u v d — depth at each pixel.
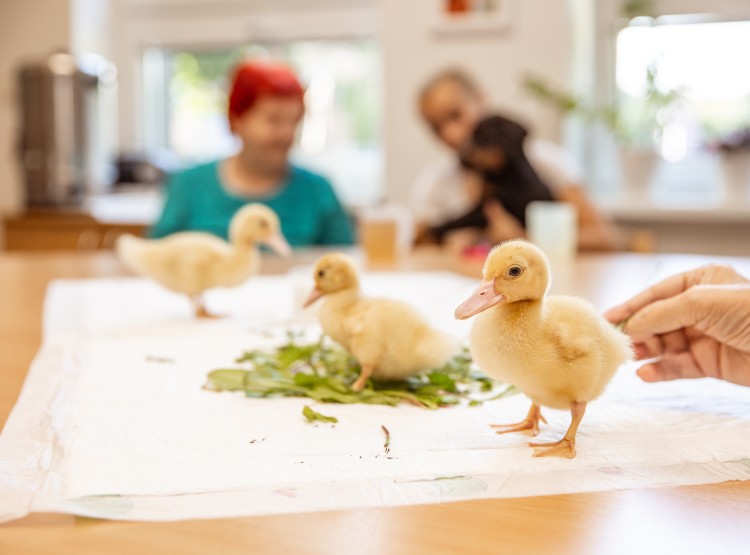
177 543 0.41
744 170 2.74
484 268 0.57
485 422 0.63
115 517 0.44
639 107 3.11
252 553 0.40
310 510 0.46
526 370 0.55
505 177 2.22
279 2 3.50
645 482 0.50
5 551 0.40
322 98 3.59
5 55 3.50
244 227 1.11
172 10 3.65
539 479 0.51
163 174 3.50
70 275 1.57
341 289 0.75
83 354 0.89
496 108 3.05
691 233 2.86
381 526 0.44
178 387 0.74
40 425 0.61
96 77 3.11
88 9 3.55
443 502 0.47
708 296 0.67
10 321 1.10
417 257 1.90
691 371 0.73
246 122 2.16
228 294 1.36
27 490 0.48
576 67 3.06
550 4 2.94
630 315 0.77
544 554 0.41
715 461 0.54
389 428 0.61
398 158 3.21
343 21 3.44
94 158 3.17
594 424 0.62
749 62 2.94
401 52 3.14
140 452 0.55
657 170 2.89
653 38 3.05
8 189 3.54
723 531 0.43
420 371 0.72
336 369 0.78
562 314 0.57
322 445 0.57
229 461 0.53
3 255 1.93
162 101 3.85
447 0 3.05
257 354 0.86
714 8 2.92
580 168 3.20
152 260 1.11
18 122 3.07
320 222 2.35
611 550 0.41
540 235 1.79
